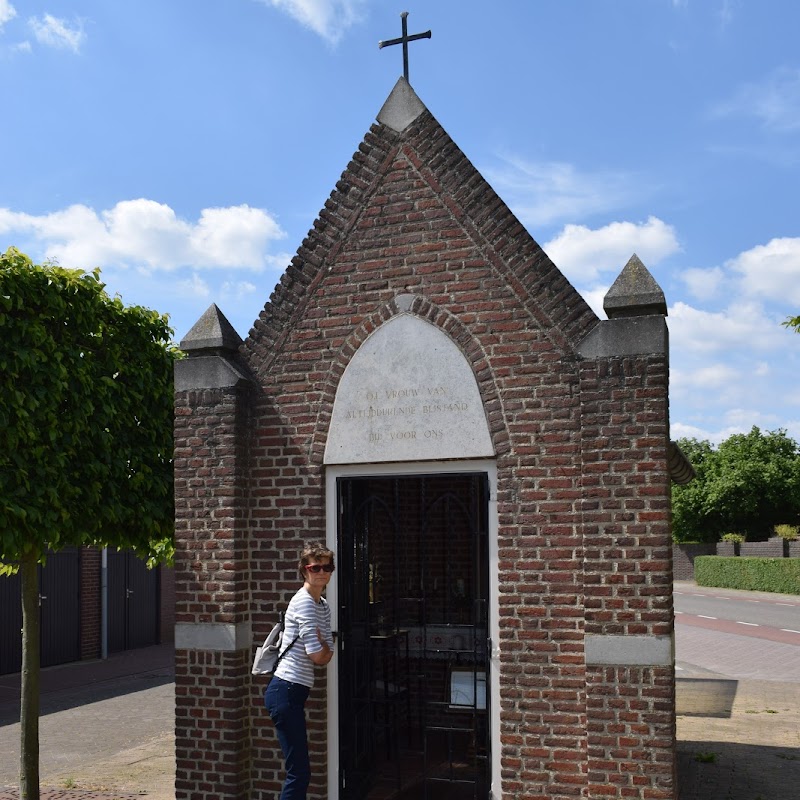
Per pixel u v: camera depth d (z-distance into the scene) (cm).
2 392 739
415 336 699
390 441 697
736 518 5444
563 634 634
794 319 1352
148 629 2211
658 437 614
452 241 696
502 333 672
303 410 729
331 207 737
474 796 692
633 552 611
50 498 752
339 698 699
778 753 942
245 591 727
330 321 728
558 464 647
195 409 741
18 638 1741
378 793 728
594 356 632
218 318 750
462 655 825
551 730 630
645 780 594
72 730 1178
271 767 714
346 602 714
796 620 2517
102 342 852
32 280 775
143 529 864
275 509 729
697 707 1223
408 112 723
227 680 711
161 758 971
